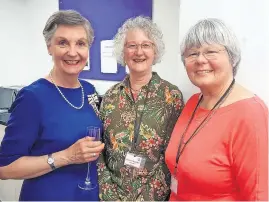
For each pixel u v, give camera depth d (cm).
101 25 258
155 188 142
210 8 152
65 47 130
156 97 149
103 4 254
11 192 271
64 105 134
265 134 101
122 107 152
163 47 159
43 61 329
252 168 99
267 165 101
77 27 129
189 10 159
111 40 252
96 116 148
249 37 142
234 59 114
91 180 141
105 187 145
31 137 124
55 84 136
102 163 151
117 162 146
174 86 154
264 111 105
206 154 109
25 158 123
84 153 121
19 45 341
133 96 153
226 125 108
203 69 113
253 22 140
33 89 128
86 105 144
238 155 102
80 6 273
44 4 314
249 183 100
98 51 265
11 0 328
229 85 117
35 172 123
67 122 131
